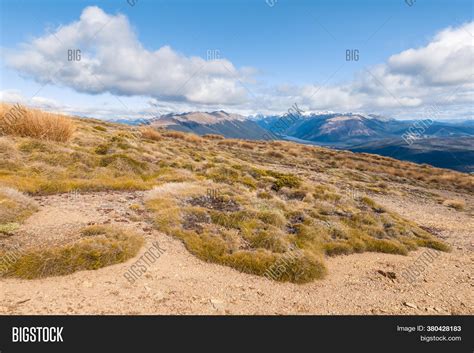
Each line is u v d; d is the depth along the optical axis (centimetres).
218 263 925
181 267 871
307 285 886
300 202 1661
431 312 811
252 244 1046
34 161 1511
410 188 3441
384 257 1188
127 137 2656
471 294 941
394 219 1675
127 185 1480
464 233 1748
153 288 749
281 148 5606
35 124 1850
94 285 721
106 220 1045
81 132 2500
